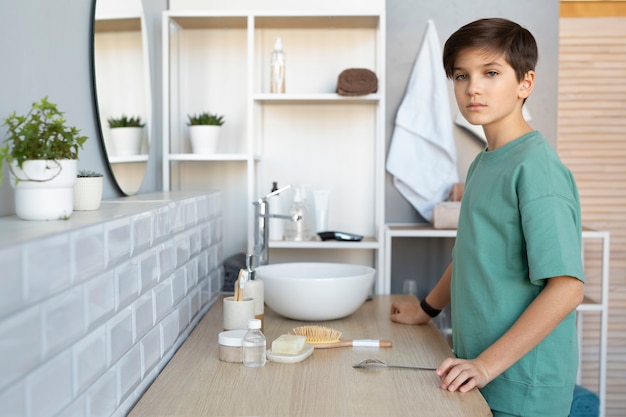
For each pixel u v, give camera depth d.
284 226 2.55
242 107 2.63
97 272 1.04
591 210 3.13
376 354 1.51
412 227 2.66
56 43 1.46
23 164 1.05
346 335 1.70
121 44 1.92
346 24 2.54
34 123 1.11
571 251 1.28
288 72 2.64
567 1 3.07
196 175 2.63
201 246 1.89
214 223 2.10
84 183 1.28
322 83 2.64
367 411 1.14
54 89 1.44
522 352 1.27
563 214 1.30
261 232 2.19
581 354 3.14
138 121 2.09
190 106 2.63
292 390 1.25
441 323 2.62
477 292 1.44
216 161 2.63
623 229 3.13
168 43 2.39
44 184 1.06
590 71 3.09
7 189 1.22
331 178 2.66
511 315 1.39
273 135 2.66
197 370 1.37
